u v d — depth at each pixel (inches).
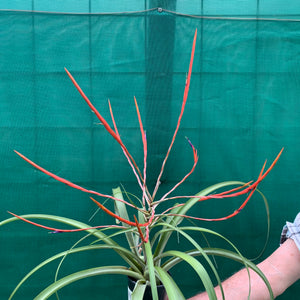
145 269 27.0
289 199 41.4
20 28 38.7
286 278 27.4
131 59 39.6
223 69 40.1
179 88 40.1
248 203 41.5
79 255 41.6
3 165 40.0
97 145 40.5
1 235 40.8
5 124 39.6
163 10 39.2
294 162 41.1
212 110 40.5
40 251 41.2
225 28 39.7
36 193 40.6
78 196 40.9
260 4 39.5
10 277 41.3
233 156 41.1
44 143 40.2
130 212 40.9
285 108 40.6
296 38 39.8
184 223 41.3
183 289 42.6
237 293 27.0
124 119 40.2
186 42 39.7
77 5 38.9
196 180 41.0
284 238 29.1
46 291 24.5
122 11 39.1
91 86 39.8
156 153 40.5
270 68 40.2
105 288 42.4
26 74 39.3
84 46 39.4
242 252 41.9
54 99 39.7
